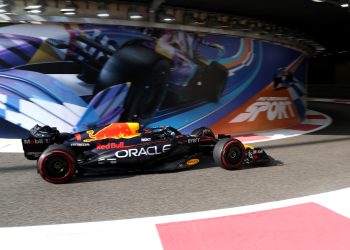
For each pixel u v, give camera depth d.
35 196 5.65
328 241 3.81
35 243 3.87
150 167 7.07
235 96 13.17
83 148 6.72
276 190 5.84
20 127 10.73
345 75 35.03
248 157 7.56
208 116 12.58
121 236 4.02
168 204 5.18
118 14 11.04
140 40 11.43
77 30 10.86
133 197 5.55
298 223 4.32
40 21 10.47
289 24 14.61
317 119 18.39
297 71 16.42
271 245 3.74
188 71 12.12
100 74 11.12
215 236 3.98
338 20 14.29
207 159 8.47
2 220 4.59
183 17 11.80
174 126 11.98
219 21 12.35
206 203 5.20
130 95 11.43
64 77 10.85
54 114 10.86
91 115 11.09
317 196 5.43
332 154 9.08
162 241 3.87
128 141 6.91
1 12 9.98
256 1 11.11
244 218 4.52
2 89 10.56
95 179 6.73
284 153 9.31
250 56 13.51
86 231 4.18
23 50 10.55
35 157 6.84
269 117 14.48
